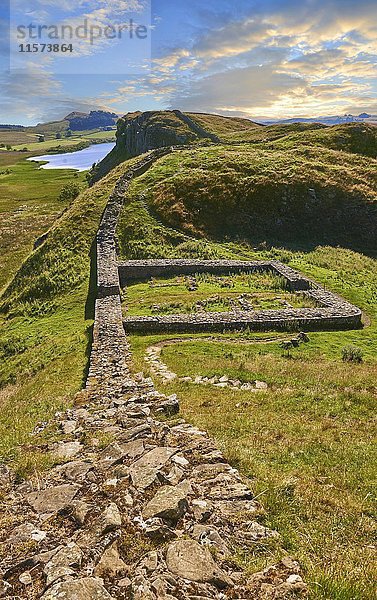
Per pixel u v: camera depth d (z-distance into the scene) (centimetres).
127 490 844
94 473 941
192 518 777
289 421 1505
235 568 662
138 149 11838
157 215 5538
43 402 1938
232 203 5703
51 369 2566
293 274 3947
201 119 13350
